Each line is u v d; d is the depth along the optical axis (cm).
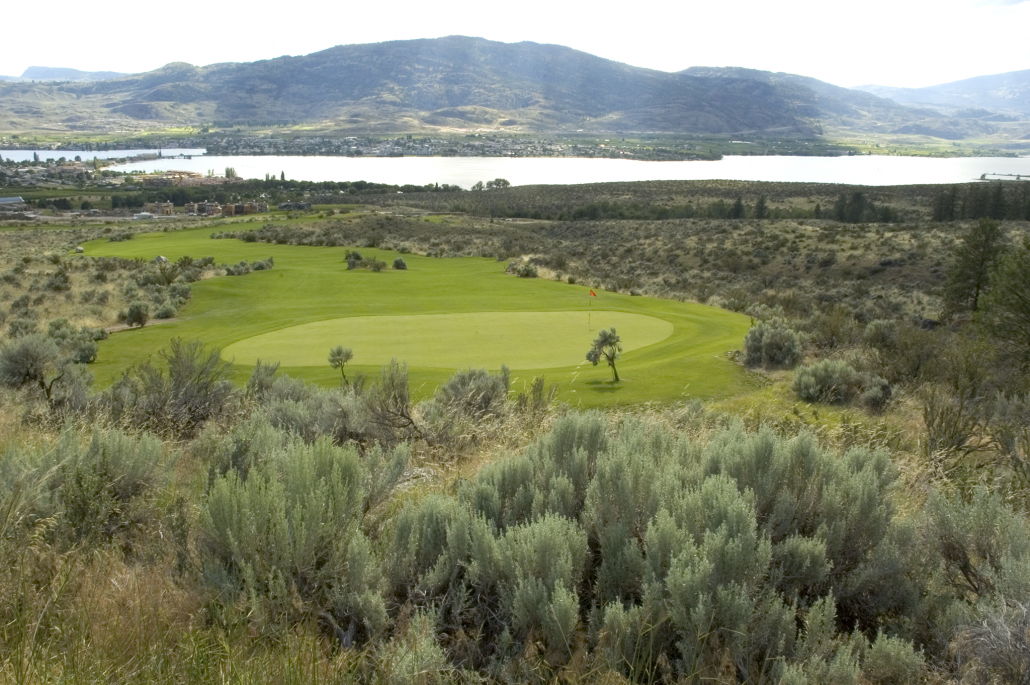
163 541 322
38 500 330
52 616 250
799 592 279
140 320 2497
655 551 266
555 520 288
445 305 2702
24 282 3466
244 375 1475
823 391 1262
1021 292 1461
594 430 421
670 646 245
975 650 228
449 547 291
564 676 228
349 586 278
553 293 3080
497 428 748
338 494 321
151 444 416
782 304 3294
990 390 1023
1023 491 443
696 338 1986
